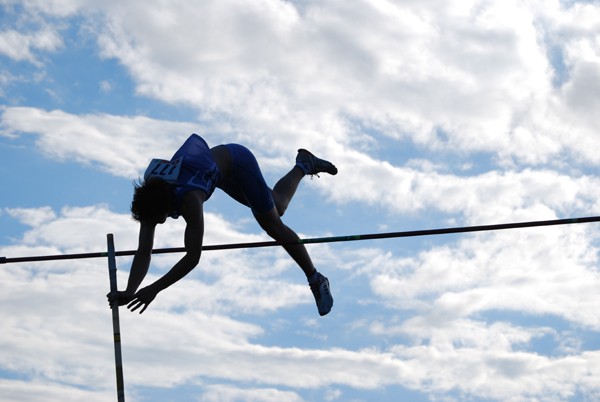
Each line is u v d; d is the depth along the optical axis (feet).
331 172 24.81
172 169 20.76
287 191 23.80
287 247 23.65
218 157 21.93
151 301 20.71
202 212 20.77
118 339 21.68
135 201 20.79
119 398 21.76
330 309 24.08
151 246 21.20
